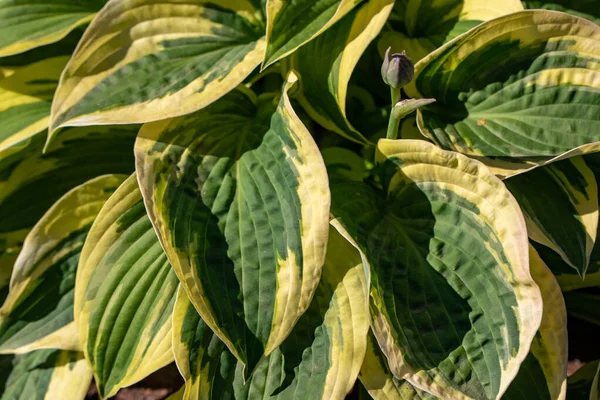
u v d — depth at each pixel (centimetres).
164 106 94
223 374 94
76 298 95
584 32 93
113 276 95
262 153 94
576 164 99
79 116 93
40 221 98
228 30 98
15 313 98
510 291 90
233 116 97
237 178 94
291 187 92
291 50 94
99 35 95
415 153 91
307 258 90
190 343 93
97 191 99
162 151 93
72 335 98
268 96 100
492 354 90
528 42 94
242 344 89
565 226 97
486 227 91
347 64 95
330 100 98
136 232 96
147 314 96
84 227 99
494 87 96
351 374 93
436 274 92
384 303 92
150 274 96
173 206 92
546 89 95
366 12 95
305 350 94
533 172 100
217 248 91
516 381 94
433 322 91
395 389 94
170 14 97
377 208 96
